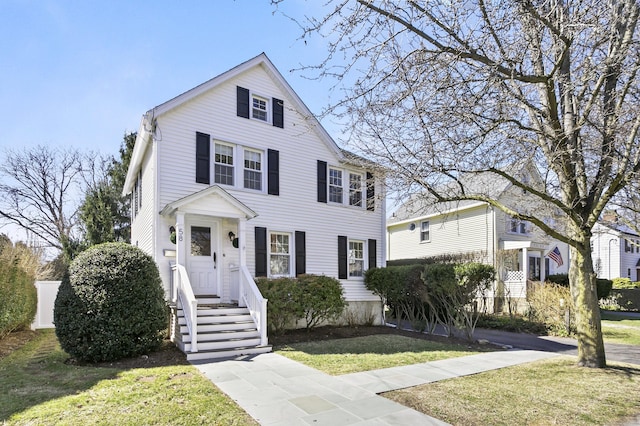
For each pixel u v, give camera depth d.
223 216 10.13
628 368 7.02
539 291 14.07
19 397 5.20
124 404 4.91
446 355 8.37
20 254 11.62
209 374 6.51
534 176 8.33
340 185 14.37
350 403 5.04
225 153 11.64
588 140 6.48
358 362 7.54
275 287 10.52
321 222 13.48
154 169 10.19
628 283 23.39
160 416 4.51
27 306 11.17
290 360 7.72
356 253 14.60
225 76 11.57
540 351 9.20
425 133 5.30
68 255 21.55
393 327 13.63
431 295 11.95
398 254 24.64
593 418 4.57
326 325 12.93
